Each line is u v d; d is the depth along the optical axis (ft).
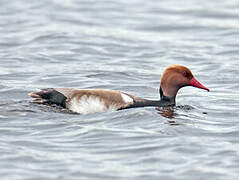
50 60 70.18
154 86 58.18
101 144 37.88
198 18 98.63
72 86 57.41
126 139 38.99
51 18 95.50
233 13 101.81
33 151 36.29
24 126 41.63
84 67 66.69
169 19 97.60
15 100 49.01
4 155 35.35
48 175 32.32
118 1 111.75
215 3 110.42
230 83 60.18
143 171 33.06
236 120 44.57
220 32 89.30
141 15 100.48
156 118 44.27
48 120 43.14
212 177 32.12
